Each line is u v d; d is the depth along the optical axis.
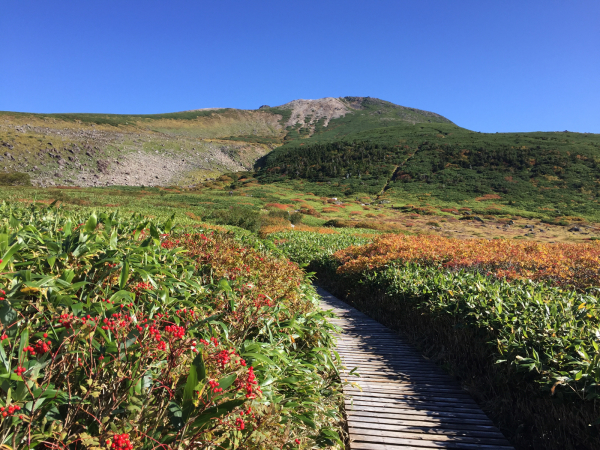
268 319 3.46
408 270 8.25
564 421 3.32
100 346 1.92
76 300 2.39
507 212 54.62
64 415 1.73
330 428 3.13
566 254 10.70
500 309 4.61
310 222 44.62
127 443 1.38
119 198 46.62
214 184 88.56
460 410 3.99
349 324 7.55
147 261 3.33
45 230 3.80
